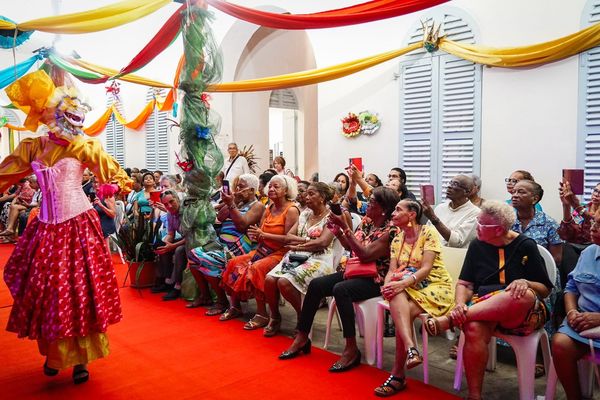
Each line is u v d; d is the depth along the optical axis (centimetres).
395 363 315
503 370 354
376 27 639
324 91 699
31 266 309
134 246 586
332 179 702
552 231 370
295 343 371
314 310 372
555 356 271
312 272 403
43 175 311
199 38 489
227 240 493
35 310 305
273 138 1672
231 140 923
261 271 425
